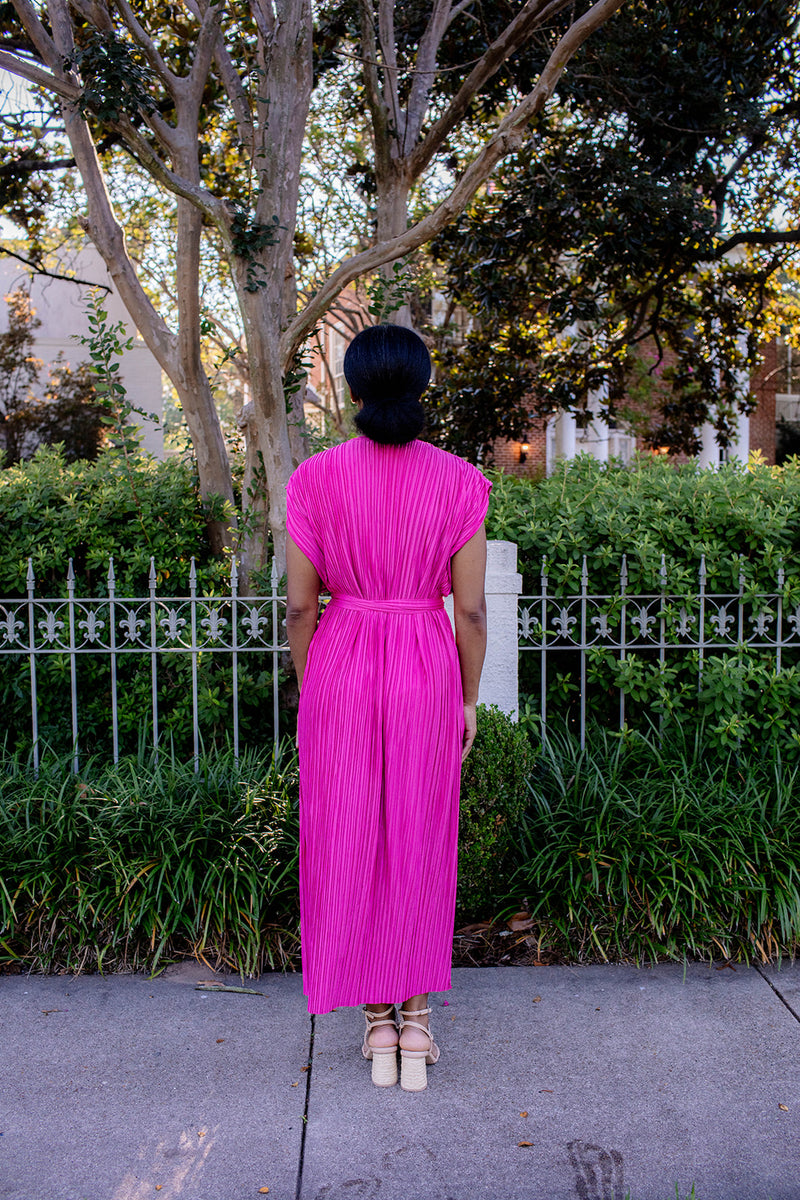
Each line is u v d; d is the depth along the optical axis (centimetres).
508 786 296
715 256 809
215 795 318
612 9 341
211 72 691
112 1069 228
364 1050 232
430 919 215
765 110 819
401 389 197
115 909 284
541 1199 184
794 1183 188
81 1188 187
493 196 806
